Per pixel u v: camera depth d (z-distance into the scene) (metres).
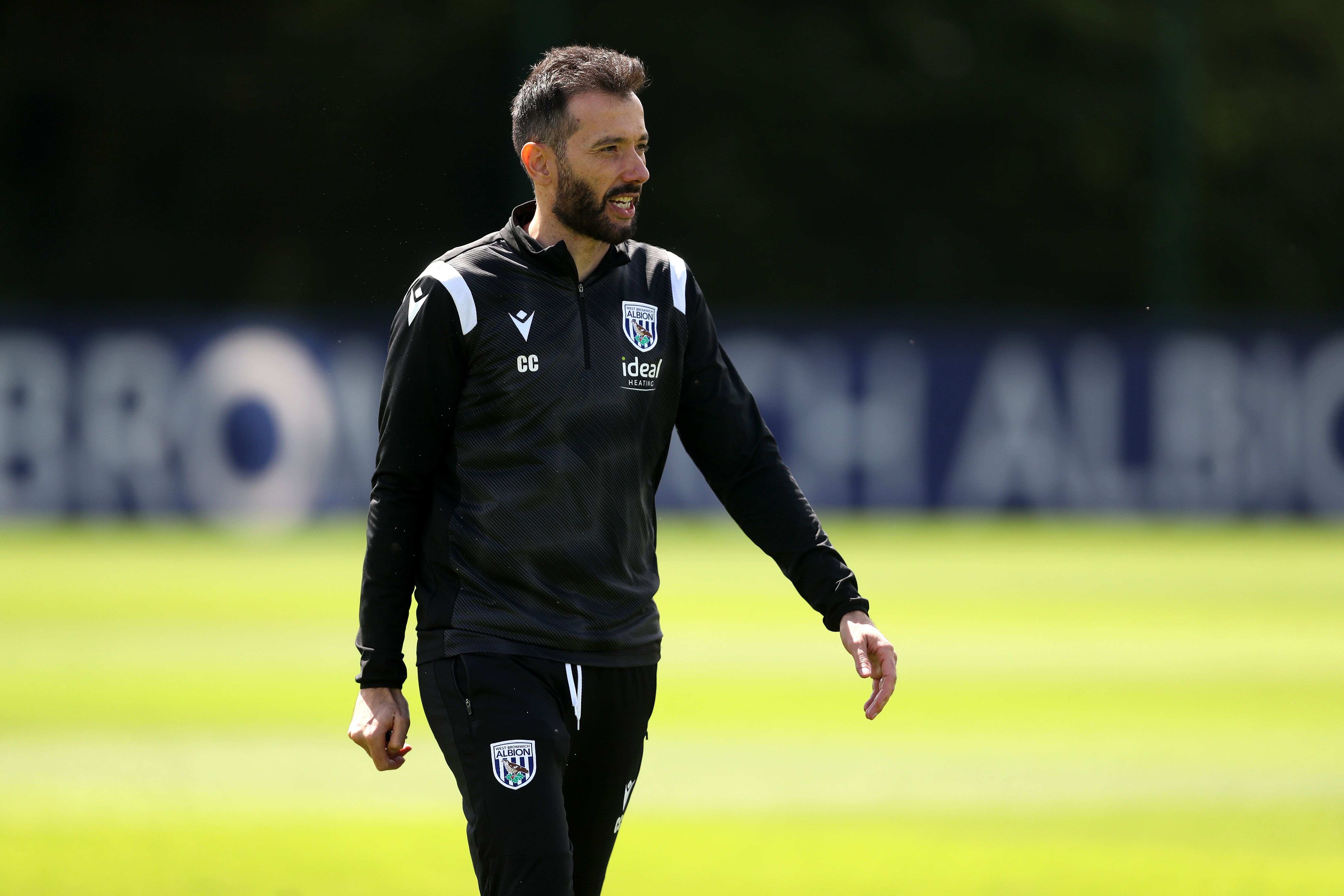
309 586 48.56
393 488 13.15
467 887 19.61
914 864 20.75
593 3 91.81
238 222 87.62
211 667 35.66
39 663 36.12
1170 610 44.81
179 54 86.06
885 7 95.19
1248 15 98.69
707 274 91.75
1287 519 65.50
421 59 85.75
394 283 76.69
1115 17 95.19
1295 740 28.73
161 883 19.73
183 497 63.03
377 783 25.36
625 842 21.94
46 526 62.69
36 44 90.56
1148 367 65.56
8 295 88.31
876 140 92.75
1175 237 76.50
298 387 63.50
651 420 13.51
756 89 92.31
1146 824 22.86
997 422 65.50
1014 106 93.31
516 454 13.08
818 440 65.50
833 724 30.11
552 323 13.09
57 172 88.88
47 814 23.28
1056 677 35.09
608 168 13.09
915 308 92.88
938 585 49.47
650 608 13.68
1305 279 98.38
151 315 64.06
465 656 13.04
